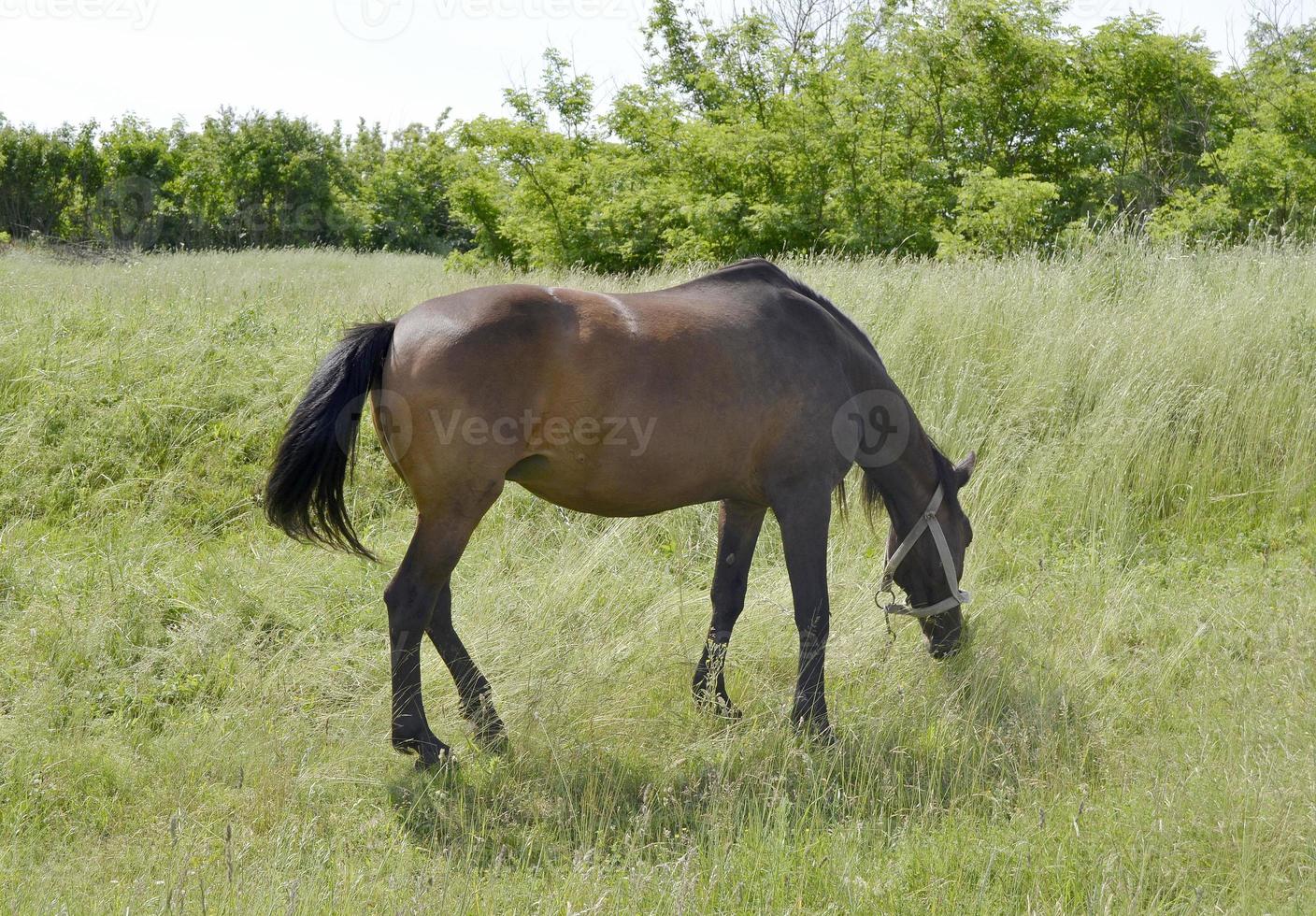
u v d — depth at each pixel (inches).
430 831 127.3
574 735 147.3
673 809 134.6
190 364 257.4
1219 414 262.2
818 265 371.2
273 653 165.5
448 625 149.9
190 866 113.5
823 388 153.3
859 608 186.9
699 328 144.6
